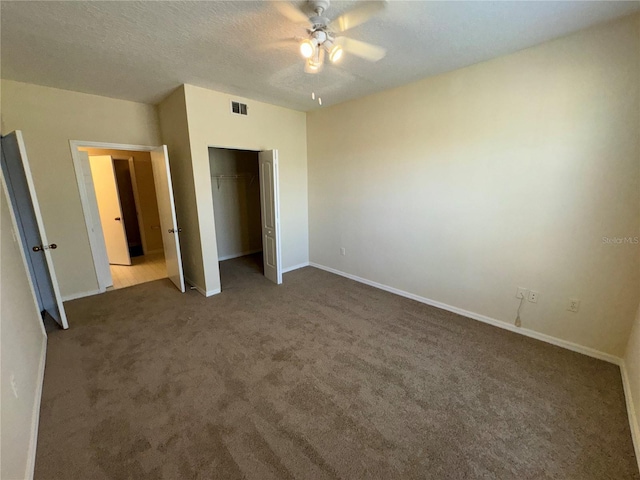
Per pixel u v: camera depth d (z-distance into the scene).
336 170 4.01
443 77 2.73
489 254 2.72
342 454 1.50
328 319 2.95
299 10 1.71
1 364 1.38
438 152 2.90
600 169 2.08
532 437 1.59
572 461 1.46
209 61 2.41
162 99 3.49
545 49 2.16
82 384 2.00
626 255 2.06
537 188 2.36
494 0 1.61
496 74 2.41
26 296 2.24
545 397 1.88
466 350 2.39
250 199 5.77
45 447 1.53
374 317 2.99
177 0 1.58
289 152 4.18
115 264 4.91
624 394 1.90
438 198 2.99
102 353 2.37
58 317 2.75
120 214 4.70
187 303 3.34
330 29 1.91
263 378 2.07
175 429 1.64
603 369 2.14
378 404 1.83
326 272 4.47
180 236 3.98
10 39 1.99
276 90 3.22
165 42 2.07
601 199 2.10
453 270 3.01
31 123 3.00
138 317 3.00
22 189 2.55
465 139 2.69
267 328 2.77
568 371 2.12
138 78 2.80
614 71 1.93
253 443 1.56
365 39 2.06
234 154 5.39
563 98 2.14
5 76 2.71
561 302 2.38
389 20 1.82
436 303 3.22
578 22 1.88
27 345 1.93
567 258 2.30
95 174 4.56
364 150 3.60
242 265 4.94
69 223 3.38
